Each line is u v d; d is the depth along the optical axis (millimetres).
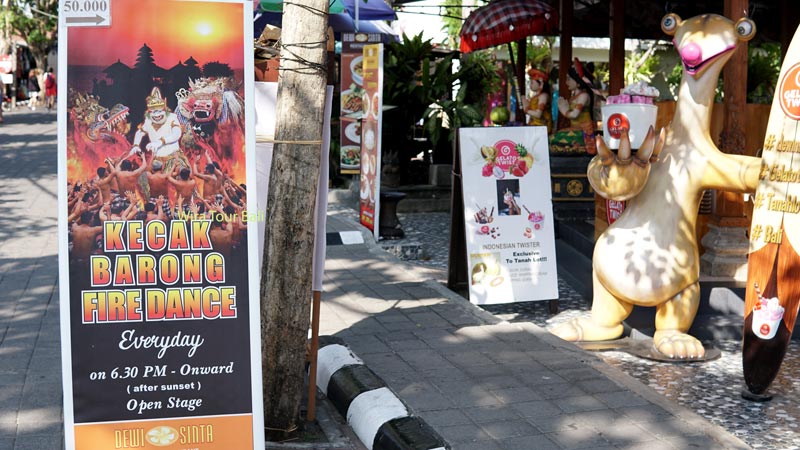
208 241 4156
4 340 6418
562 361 6027
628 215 6582
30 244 9898
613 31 10086
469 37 13328
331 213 13172
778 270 5449
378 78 10398
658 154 6316
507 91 18297
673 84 18922
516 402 5238
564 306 8086
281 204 4754
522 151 7711
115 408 4078
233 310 4176
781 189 5512
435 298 7875
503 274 7641
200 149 4152
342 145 13602
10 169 16422
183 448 4141
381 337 6617
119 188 4082
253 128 4203
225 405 4168
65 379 4031
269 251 4809
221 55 4172
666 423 4910
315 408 5289
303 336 4848
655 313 7047
